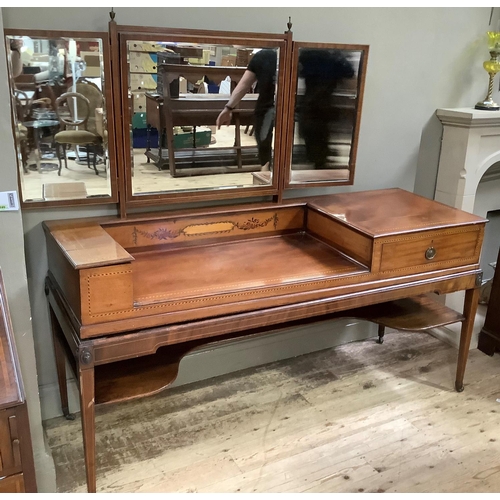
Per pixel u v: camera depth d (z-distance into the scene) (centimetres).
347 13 217
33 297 191
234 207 208
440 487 179
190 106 188
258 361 249
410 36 237
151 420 210
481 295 319
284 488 177
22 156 170
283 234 220
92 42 168
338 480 181
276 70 199
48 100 168
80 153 177
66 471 182
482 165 262
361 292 187
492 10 257
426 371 248
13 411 107
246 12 196
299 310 177
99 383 167
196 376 236
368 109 238
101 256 149
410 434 205
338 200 226
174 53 180
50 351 201
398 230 189
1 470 110
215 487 177
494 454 196
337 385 236
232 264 188
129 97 178
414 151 259
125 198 187
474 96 271
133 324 153
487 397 230
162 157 190
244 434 203
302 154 217
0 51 137
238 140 201
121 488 175
